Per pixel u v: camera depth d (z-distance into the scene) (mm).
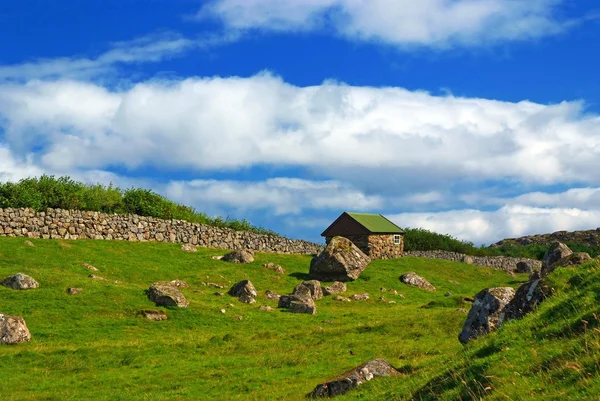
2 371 30312
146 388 27531
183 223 77062
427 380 19047
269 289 61000
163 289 46750
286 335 40000
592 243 136250
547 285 21547
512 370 15734
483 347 18672
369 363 24281
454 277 80312
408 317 44250
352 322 46031
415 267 80188
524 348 16938
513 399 13984
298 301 50656
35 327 38656
